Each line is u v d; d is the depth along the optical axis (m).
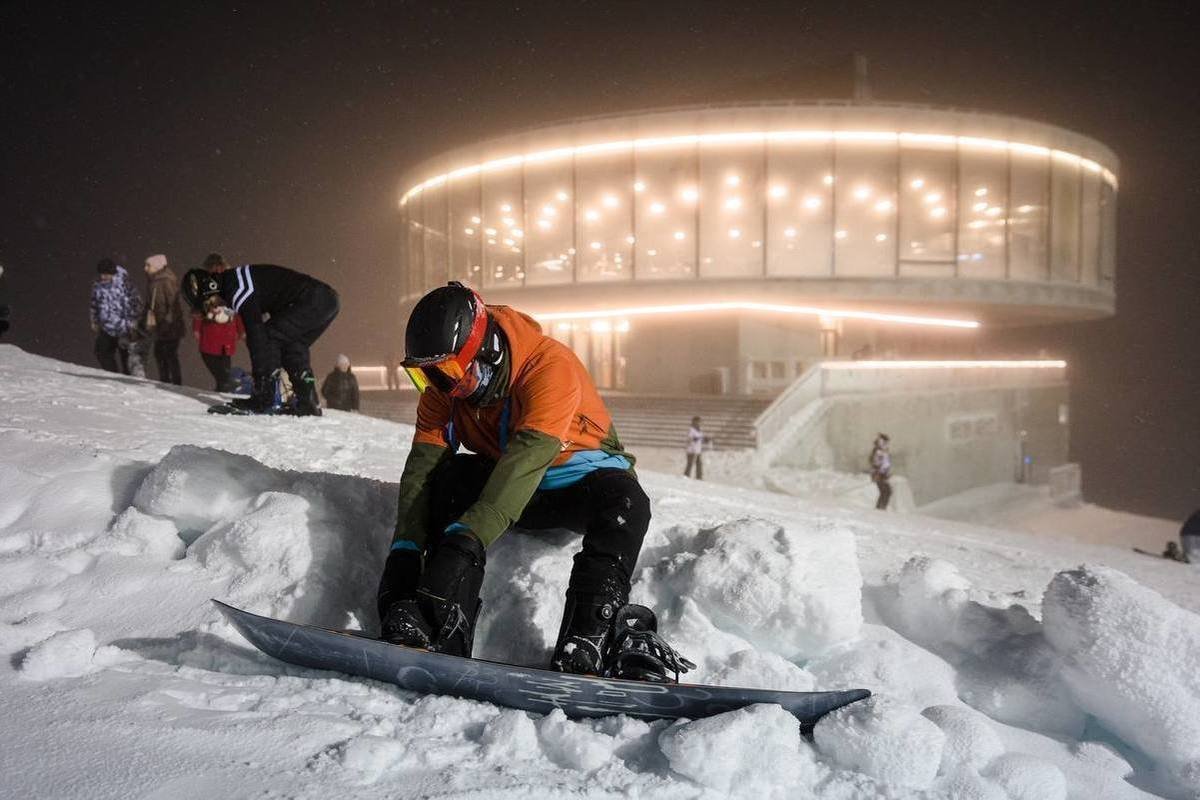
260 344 6.87
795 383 23.47
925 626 2.52
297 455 5.00
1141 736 1.96
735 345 32.00
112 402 6.39
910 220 32.12
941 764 1.72
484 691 1.86
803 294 31.48
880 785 1.64
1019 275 34.00
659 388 33.19
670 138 32.09
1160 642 1.97
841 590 2.29
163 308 10.59
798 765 1.64
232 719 1.69
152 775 1.43
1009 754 1.76
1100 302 38.56
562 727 1.71
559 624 2.29
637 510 2.20
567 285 33.28
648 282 32.16
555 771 1.62
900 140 31.91
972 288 32.72
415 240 39.47
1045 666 2.17
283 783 1.45
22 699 1.67
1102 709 2.03
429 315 2.12
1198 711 1.91
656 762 1.68
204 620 2.21
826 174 31.72
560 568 2.43
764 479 20.12
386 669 1.91
